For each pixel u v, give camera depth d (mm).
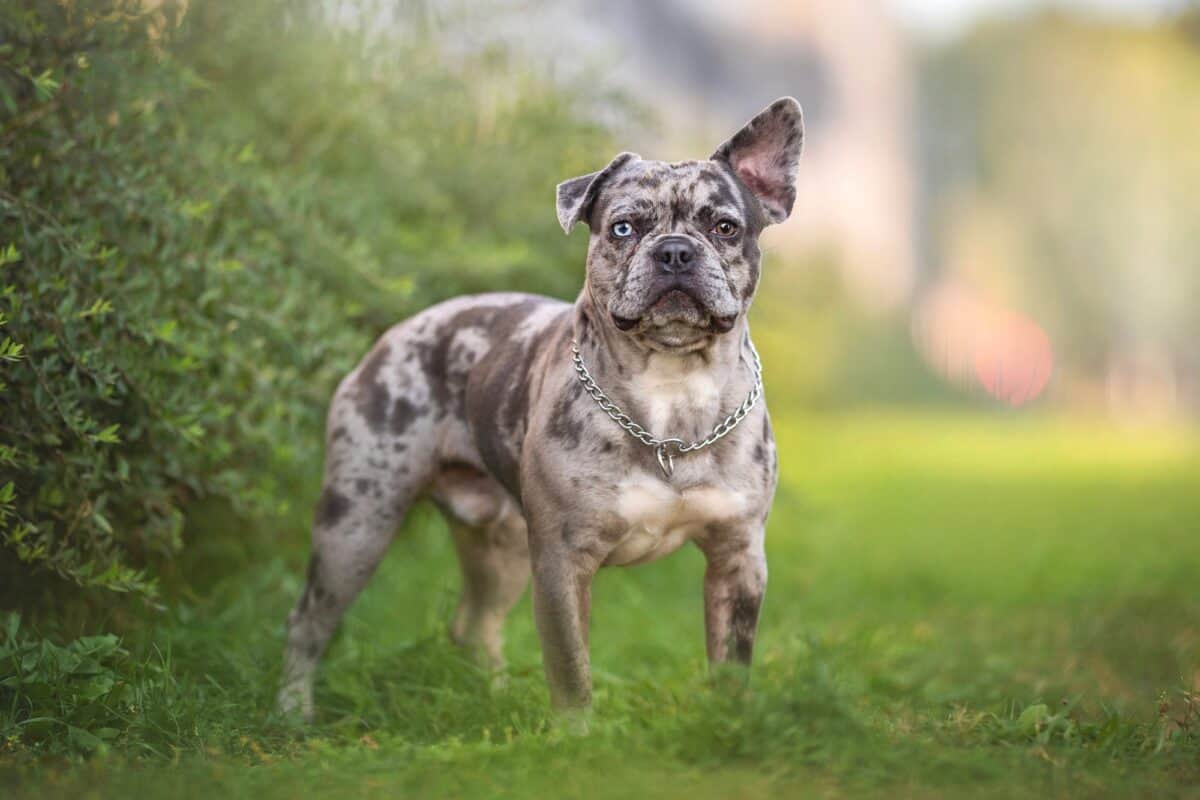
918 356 42656
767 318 11414
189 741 5398
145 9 7016
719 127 17031
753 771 4773
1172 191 45781
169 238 6645
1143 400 44906
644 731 5156
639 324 5438
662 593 10133
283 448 7402
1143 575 11359
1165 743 5281
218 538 8398
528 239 10180
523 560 7172
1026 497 18938
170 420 6441
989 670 7742
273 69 8758
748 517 5707
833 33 46625
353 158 9203
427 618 8266
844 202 45406
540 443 5676
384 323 8859
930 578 11484
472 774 4773
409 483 6570
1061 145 47062
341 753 5258
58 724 5391
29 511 6199
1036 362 44781
